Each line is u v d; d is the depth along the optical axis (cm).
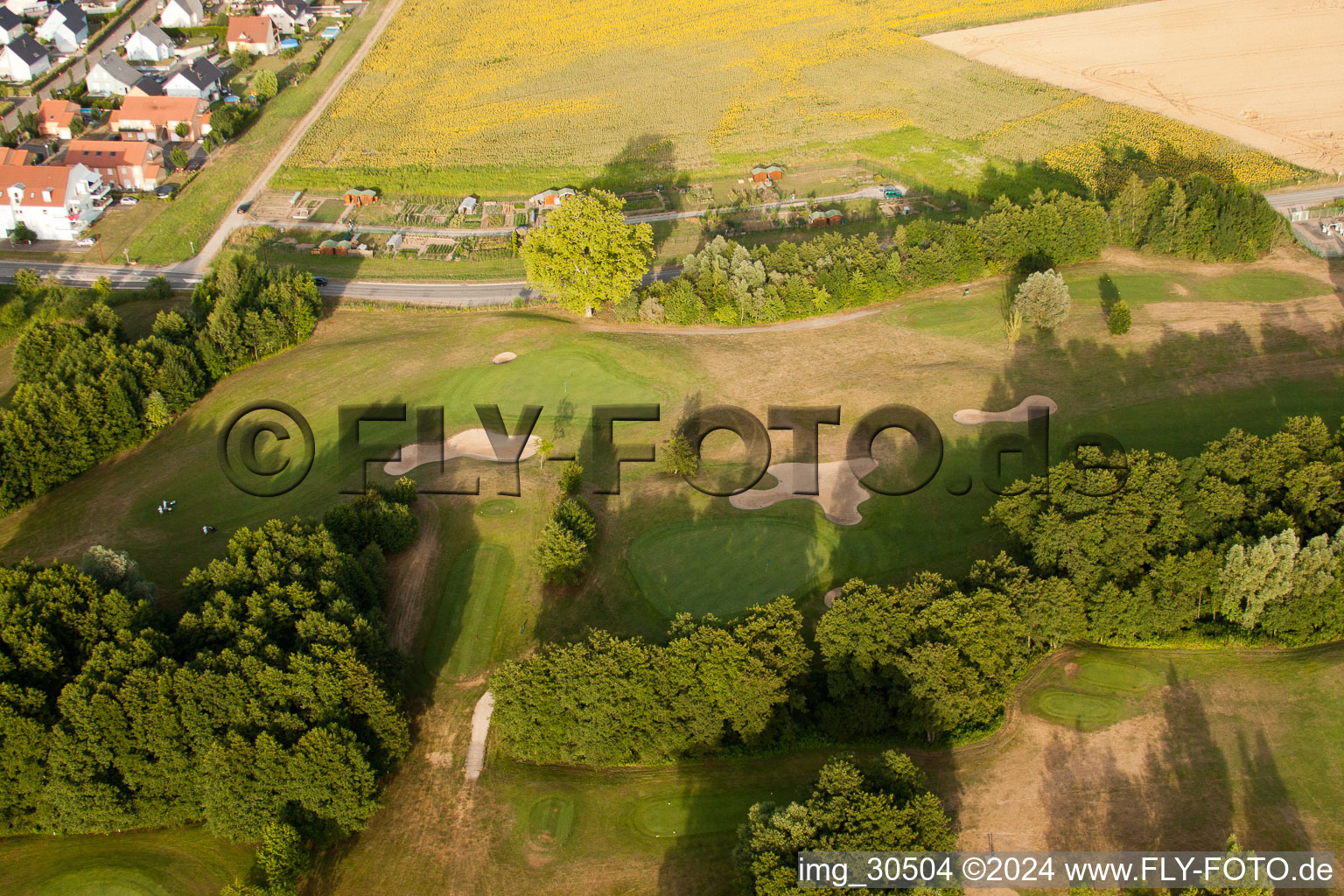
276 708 7638
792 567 10188
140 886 7312
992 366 13225
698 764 8256
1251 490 9456
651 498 11175
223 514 10950
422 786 8156
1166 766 7975
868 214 17788
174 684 7600
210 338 13088
